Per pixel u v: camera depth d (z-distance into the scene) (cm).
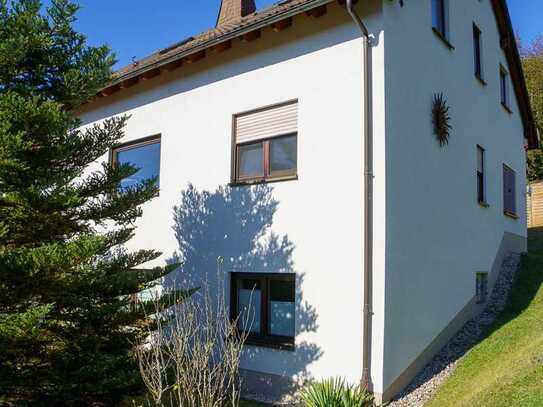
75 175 657
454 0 1110
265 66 920
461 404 602
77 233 690
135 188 756
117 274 702
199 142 1007
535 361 624
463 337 945
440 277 922
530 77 3347
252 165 930
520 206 1530
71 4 671
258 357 861
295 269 835
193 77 1035
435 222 920
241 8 1346
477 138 1178
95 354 650
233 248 924
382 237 752
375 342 737
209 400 579
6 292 592
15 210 615
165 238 1043
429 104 938
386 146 775
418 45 909
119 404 701
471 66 1180
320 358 787
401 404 713
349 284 772
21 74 661
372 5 809
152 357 644
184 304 772
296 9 818
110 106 1205
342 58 826
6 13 638
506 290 1171
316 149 837
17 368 620
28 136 618
